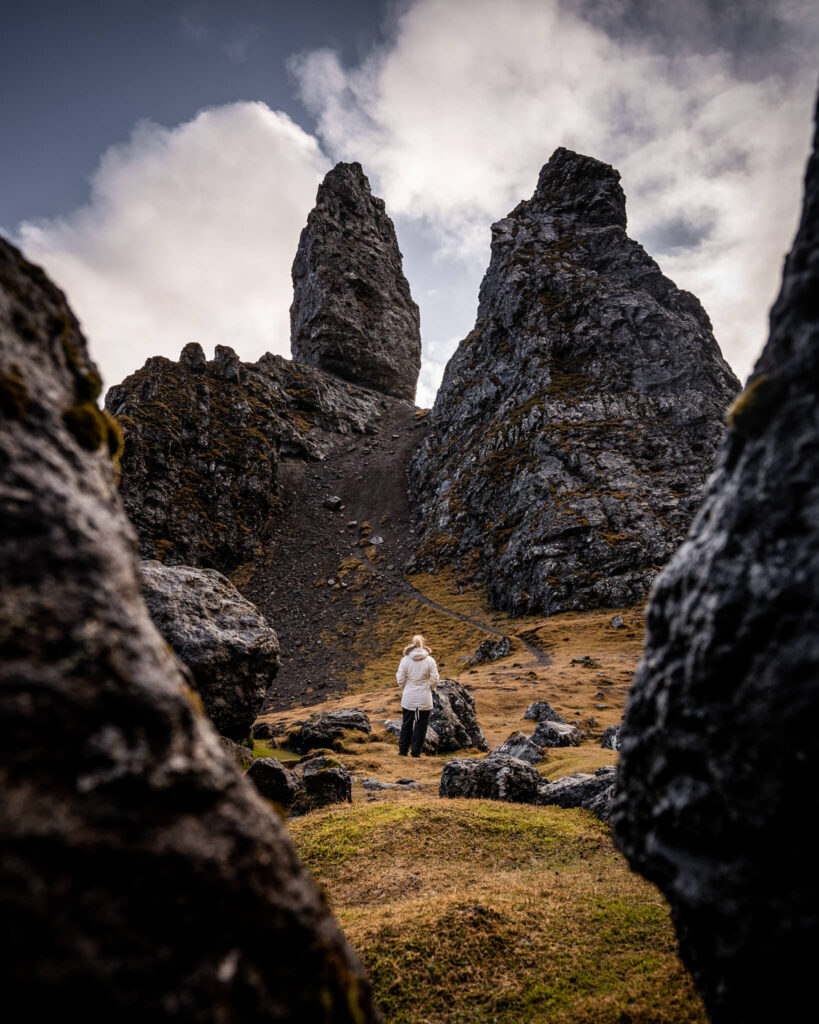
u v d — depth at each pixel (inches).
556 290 4431.6
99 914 74.2
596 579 2687.0
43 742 79.4
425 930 242.5
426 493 4503.0
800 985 106.8
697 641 126.4
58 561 92.4
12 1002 66.9
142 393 4180.6
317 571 3927.2
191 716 98.7
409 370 7032.5
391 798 497.4
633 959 216.2
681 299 4411.9
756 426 124.3
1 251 117.1
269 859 96.0
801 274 121.1
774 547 113.6
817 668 100.6
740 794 113.4
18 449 97.0
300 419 5467.5
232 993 80.1
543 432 3563.0
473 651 2497.5
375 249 7165.4
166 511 3705.7
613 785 431.5
